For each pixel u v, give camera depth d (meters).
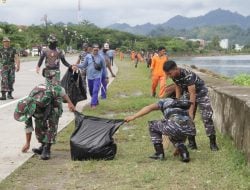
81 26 155.12
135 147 8.89
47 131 8.01
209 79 15.32
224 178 6.65
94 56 14.41
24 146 8.45
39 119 8.02
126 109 14.27
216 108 10.38
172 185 6.43
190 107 7.80
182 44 164.25
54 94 7.95
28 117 7.98
